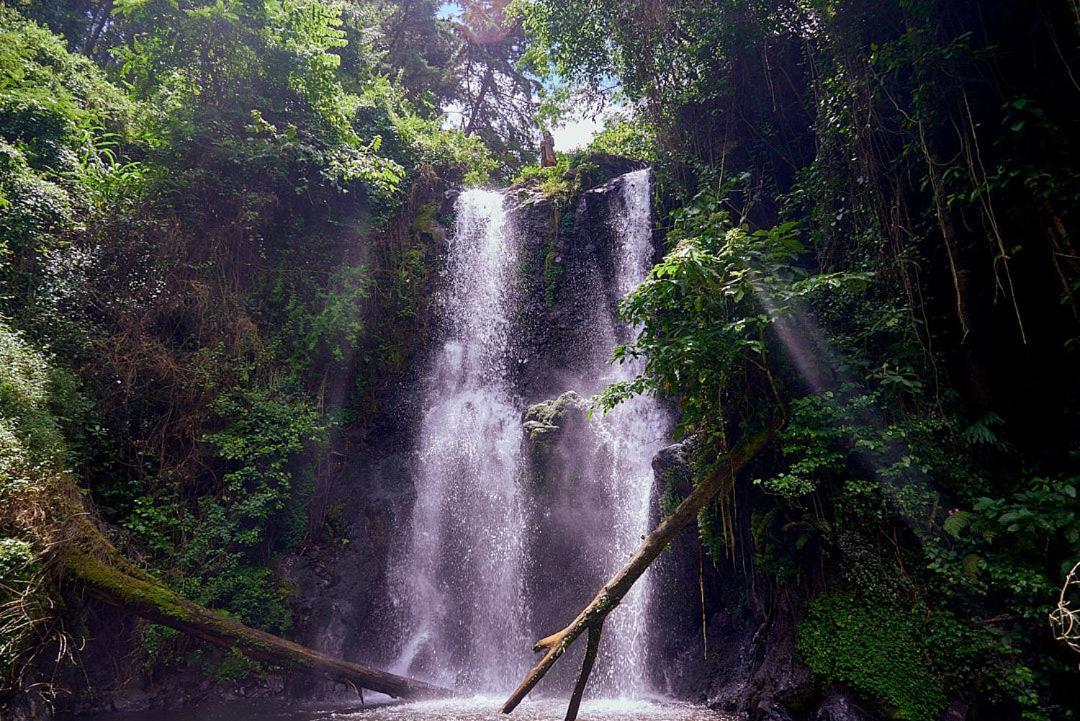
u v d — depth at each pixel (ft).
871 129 20.77
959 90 18.13
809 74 26.40
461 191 41.60
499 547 28.78
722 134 29.43
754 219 27.81
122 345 27.17
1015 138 17.02
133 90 37.14
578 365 34.24
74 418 23.45
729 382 19.93
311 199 35.60
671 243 25.04
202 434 27.50
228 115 34.42
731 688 19.98
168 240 30.22
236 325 30.50
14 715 17.08
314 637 26.23
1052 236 16.44
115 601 19.84
